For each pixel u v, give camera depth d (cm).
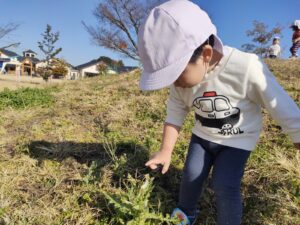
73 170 271
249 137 201
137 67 841
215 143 206
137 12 2964
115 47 3088
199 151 212
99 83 663
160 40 171
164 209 229
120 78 709
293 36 1130
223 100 195
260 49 2223
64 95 524
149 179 242
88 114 408
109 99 465
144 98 440
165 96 451
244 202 238
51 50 3612
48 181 258
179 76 184
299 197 232
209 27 179
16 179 260
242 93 192
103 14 2991
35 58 5703
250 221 221
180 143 312
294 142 191
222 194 194
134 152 295
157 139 326
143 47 175
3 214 220
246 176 262
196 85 199
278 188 245
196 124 219
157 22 172
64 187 249
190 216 217
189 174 210
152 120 374
